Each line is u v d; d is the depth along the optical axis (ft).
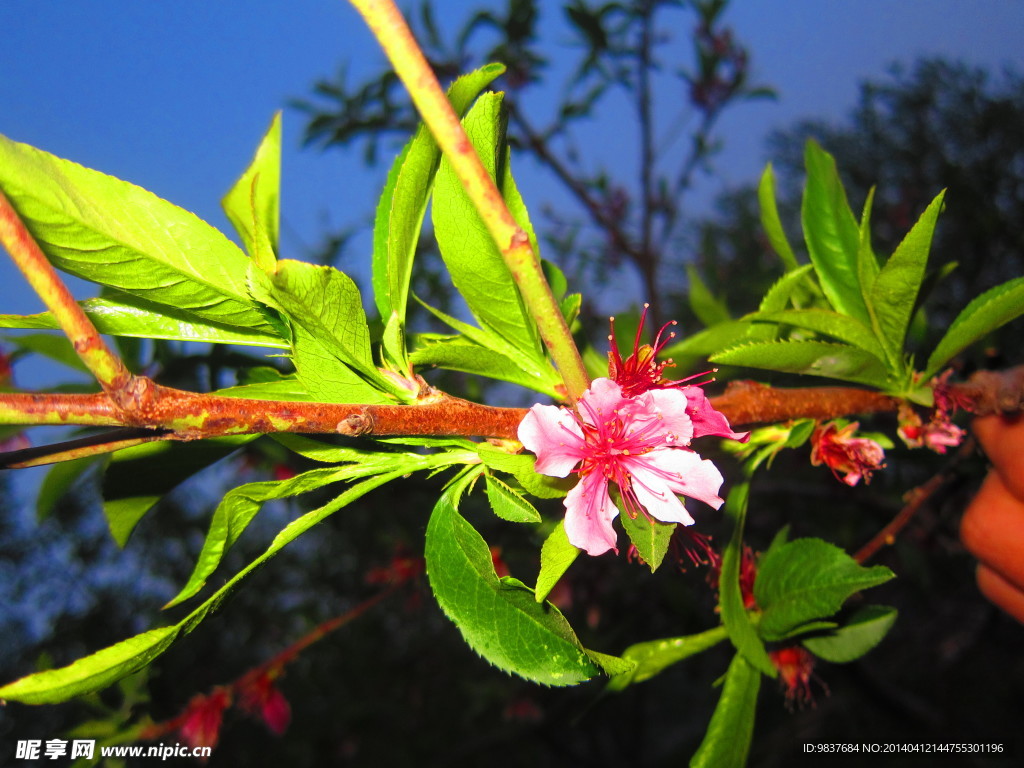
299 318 0.33
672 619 1.08
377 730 1.63
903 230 1.77
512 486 0.37
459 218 0.38
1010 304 0.43
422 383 0.36
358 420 0.31
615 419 0.34
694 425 0.37
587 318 1.61
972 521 0.56
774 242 0.57
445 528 0.37
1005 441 0.52
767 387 0.48
